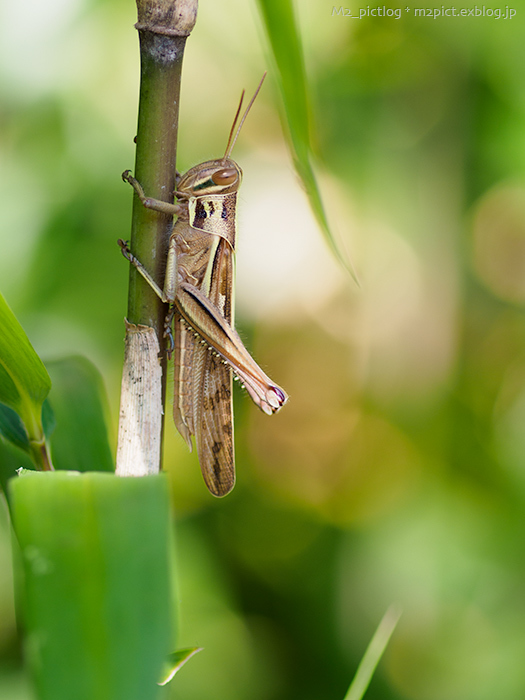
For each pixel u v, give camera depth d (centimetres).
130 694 31
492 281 67
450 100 63
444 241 65
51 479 33
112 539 32
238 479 64
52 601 32
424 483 67
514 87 60
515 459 65
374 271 65
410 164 63
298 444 68
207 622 55
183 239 44
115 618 32
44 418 41
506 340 68
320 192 40
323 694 57
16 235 53
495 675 56
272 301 63
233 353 44
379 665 59
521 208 64
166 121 40
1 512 41
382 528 64
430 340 68
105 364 54
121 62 54
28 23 52
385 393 68
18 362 40
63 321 54
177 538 58
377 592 60
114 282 54
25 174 53
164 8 39
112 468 42
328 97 60
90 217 54
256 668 56
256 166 60
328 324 66
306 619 60
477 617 59
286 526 64
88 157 54
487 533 62
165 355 40
